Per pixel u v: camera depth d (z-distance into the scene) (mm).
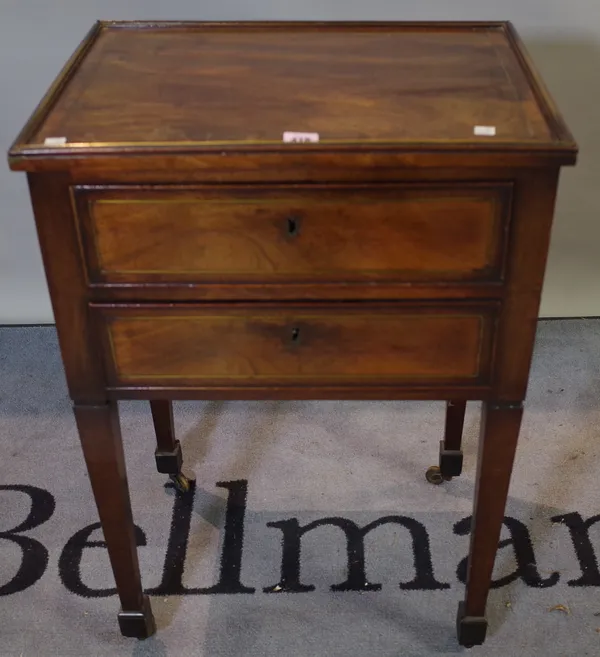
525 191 805
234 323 891
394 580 1201
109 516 1028
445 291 863
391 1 1345
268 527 1281
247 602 1177
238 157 779
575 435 1430
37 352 1625
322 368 923
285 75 954
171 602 1180
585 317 1678
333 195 812
